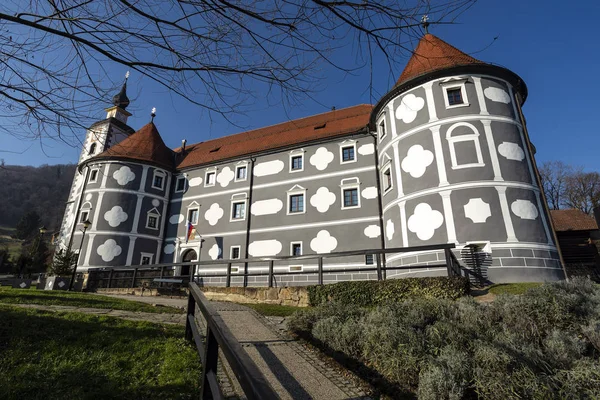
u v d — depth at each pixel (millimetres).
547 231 14133
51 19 3268
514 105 16266
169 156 29797
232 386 3604
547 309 5098
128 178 25797
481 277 13000
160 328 5797
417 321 5191
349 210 20500
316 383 3996
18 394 3232
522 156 15117
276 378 4035
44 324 5184
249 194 24203
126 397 3391
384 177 18781
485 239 13578
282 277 20812
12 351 4074
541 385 3383
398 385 4020
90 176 25969
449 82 16406
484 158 14805
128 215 25016
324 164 22391
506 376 3512
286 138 25453
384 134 19281
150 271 17359
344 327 5254
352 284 9250
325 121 25500
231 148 27922
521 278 12859
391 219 17094
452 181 14852
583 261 21422
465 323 5082
